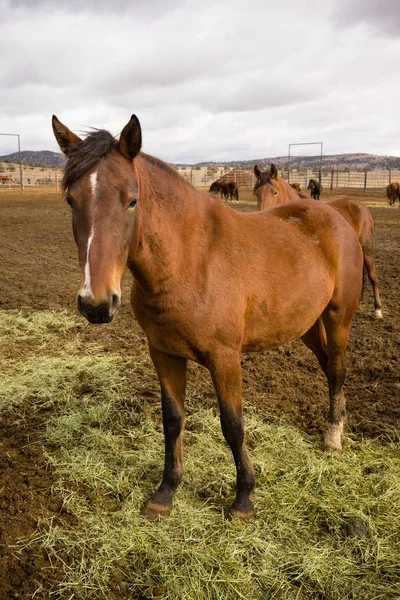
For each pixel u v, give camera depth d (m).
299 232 3.03
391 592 2.19
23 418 3.75
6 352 5.09
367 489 2.87
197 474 3.01
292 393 4.14
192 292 2.35
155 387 4.31
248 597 2.18
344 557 2.38
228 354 2.46
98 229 1.93
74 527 2.57
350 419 3.69
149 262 2.27
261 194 7.78
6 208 23.12
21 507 2.69
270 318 2.72
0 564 2.31
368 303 6.97
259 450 3.25
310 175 54.47
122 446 3.34
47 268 9.49
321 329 3.54
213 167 51.38
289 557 2.38
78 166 1.99
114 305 1.95
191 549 2.40
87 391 4.23
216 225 2.55
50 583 2.22
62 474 3.01
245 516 2.63
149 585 2.23
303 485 2.92
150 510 2.67
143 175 2.27
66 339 5.55
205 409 3.85
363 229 5.62
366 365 4.68
